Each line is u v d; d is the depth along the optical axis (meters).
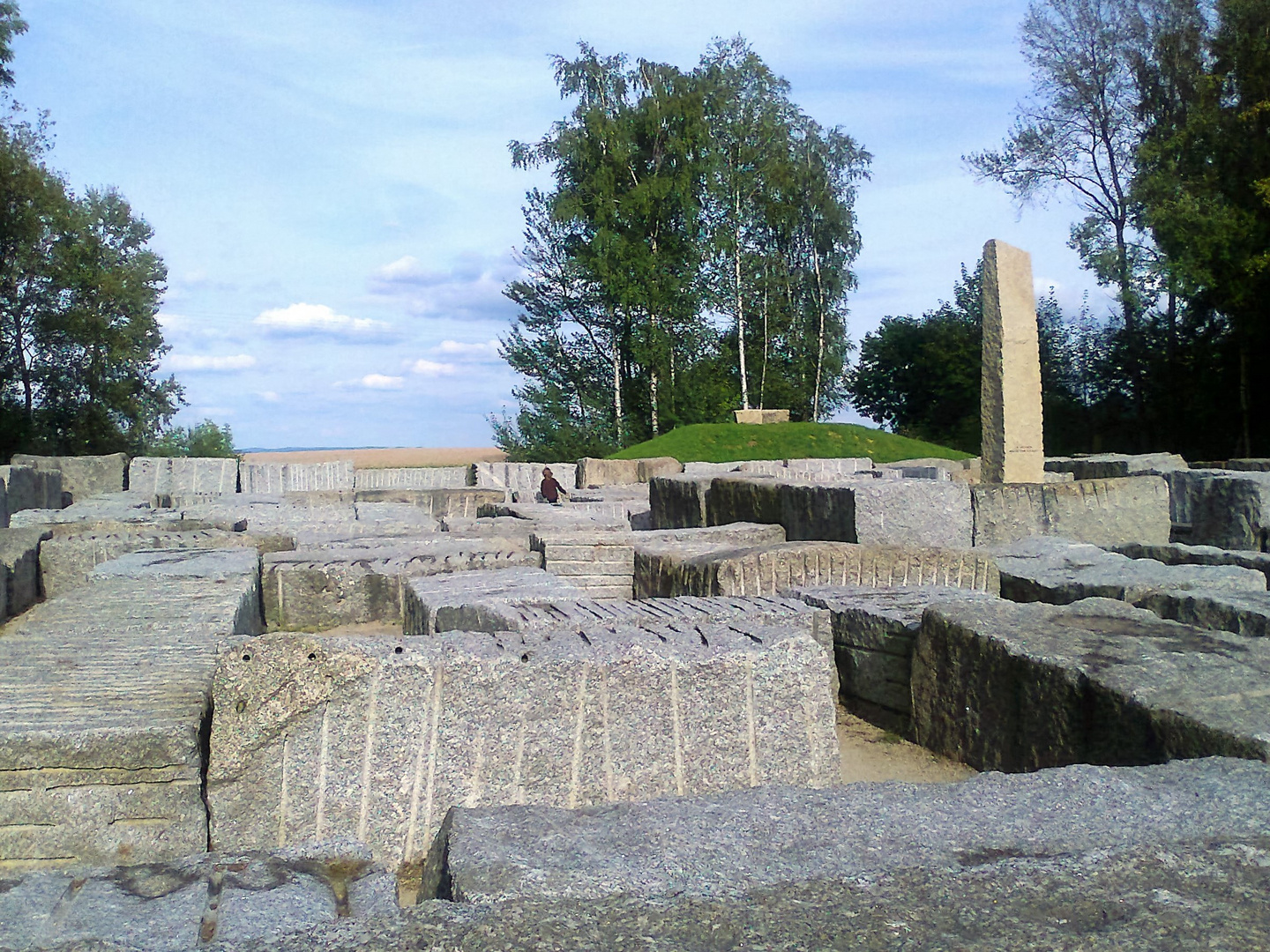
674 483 13.30
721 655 4.22
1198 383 33.12
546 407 38.66
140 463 21.83
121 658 4.79
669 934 2.05
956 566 7.57
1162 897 2.21
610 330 40.25
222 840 3.75
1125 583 6.71
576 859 2.47
